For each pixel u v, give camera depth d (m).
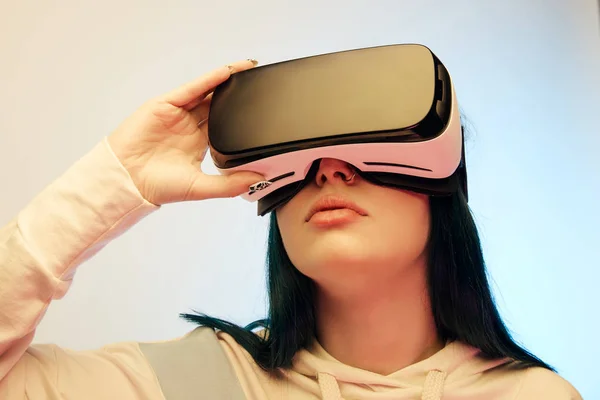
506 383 0.66
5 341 0.56
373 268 0.61
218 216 1.13
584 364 1.19
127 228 0.61
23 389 0.57
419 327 0.67
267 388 0.67
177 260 1.10
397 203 0.62
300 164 0.60
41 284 0.57
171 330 1.06
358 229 0.60
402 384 0.63
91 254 0.60
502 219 1.24
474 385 0.65
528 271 1.22
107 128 1.11
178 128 0.64
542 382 0.66
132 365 0.64
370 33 1.26
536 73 1.31
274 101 0.61
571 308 1.22
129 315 1.05
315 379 0.66
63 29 1.13
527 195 1.26
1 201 1.04
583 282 1.23
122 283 1.06
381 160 0.59
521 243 1.24
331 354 0.68
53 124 1.09
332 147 0.58
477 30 1.32
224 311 1.09
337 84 0.60
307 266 0.62
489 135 1.27
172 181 0.62
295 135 0.58
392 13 1.28
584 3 1.35
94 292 1.05
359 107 0.58
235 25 1.20
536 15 1.34
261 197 0.65
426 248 0.68
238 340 0.70
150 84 1.14
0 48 1.10
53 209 0.59
